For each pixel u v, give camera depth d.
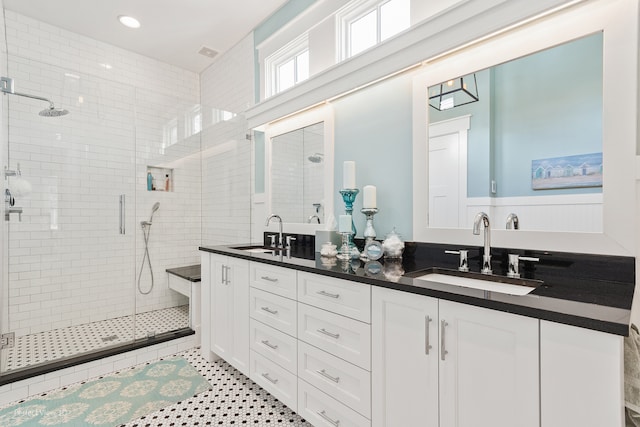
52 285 2.61
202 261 2.53
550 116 1.36
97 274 2.85
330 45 2.34
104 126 2.93
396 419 1.22
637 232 1.16
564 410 0.83
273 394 1.82
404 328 1.19
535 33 1.38
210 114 3.51
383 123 2.04
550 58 1.35
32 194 2.49
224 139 3.37
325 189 2.41
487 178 1.55
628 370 0.98
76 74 2.78
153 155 3.26
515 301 0.93
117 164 3.01
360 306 1.35
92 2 2.62
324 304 1.51
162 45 3.31
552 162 1.35
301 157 2.62
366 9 2.24
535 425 0.88
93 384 2.10
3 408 1.83
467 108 1.62
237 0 2.64
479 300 0.98
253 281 1.98
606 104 1.21
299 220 2.62
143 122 3.19
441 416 1.09
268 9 2.77
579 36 1.27
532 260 1.39
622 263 1.18
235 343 2.15
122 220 3.01
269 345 1.85
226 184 3.35
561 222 1.32
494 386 0.97
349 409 1.39
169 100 3.39
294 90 2.38
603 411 0.77
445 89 1.71
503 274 1.36
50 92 2.61
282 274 1.76
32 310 2.50
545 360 0.86
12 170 2.35
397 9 2.12
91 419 1.73
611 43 1.20
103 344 2.43
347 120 2.27
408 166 1.91
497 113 1.52
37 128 2.52
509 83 1.48
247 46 3.17
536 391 0.88
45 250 2.57
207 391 2.02
